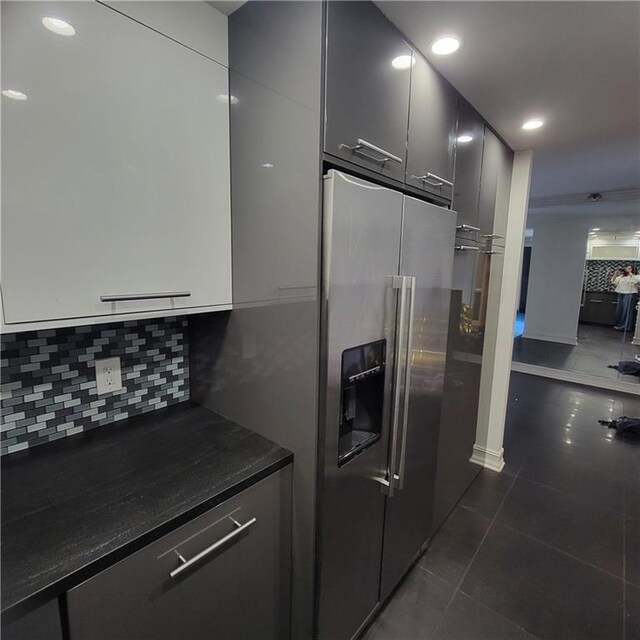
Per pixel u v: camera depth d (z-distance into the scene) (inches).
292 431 47.6
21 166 31.4
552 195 168.2
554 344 203.6
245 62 45.1
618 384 178.7
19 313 32.7
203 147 45.4
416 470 66.5
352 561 54.1
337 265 41.9
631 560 76.0
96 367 51.8
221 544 40.4
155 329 57.9
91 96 35.1
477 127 75.0
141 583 34.2
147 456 46.6
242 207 48.4
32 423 46.7
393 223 50.2
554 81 62.1
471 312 85.6
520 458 116.9
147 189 40.4
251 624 46.7
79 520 35.2
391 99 48.7
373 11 44.1
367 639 59.5
